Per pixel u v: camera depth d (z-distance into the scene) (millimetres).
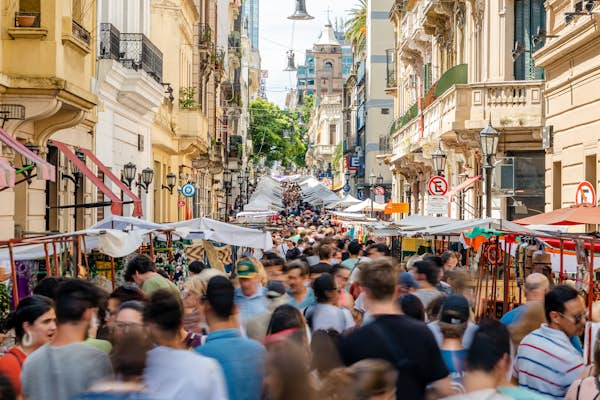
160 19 53031
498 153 38812
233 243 26578
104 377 8453
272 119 163000
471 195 44344
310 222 68000
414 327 9258
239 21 128750
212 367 8070
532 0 39125
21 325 9875
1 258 17844
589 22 27219
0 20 23875
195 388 7855
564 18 31188
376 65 101125
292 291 14906
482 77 41000
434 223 28969
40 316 9875
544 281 12750
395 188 78812
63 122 26562
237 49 111625
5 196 24266
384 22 101250
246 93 151375
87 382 8398
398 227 29984
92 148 34000
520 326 11094
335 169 160750
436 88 49500
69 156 27641
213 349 9000
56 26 24375
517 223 21641
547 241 20422
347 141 130125
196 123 56531
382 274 9438
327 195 79562
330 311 13164
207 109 74062
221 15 96562
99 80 33656
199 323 12055
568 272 20094
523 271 20266
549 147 33188
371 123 101188
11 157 24344
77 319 8711
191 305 12109
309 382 6793
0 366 9500
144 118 45031
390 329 9234
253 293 13164
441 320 10328
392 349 9094
